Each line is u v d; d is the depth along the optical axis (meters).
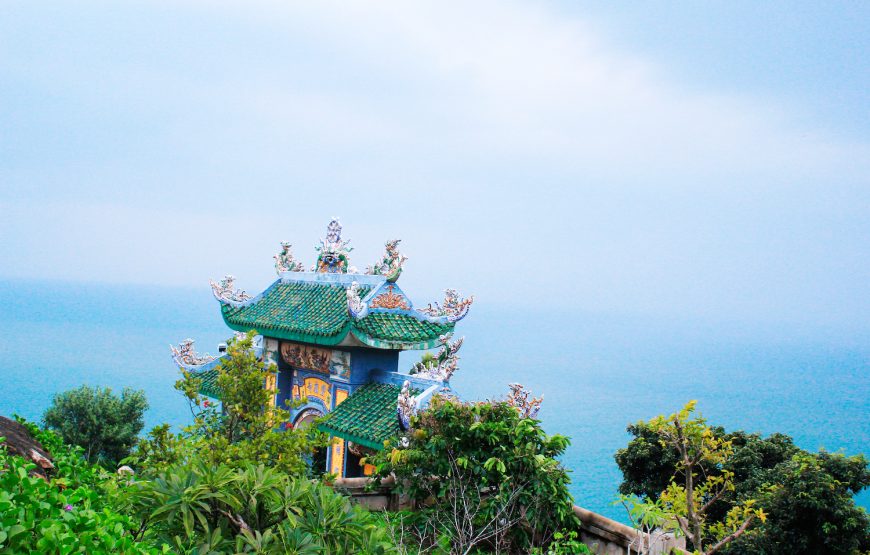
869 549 19.69
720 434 27.34
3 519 5.84
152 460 13.42
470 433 15.63
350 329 20.45
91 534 6.29
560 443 15.73
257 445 14.18
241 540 8.55
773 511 20.48
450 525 15.27
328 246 25.09
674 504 14.67
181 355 26.64
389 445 16.91
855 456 21.38
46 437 11.33
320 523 9.04
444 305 22.45
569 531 15.46
